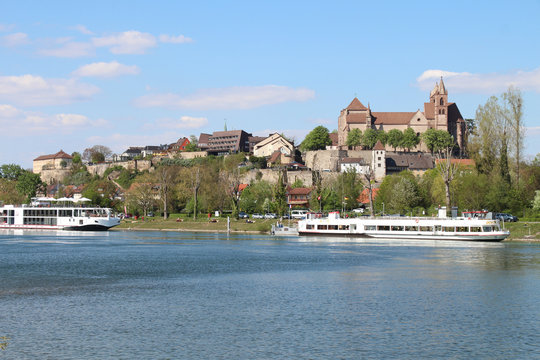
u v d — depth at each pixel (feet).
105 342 176.14
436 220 527.81
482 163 597.52
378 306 225.97
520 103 593.01
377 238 551.18
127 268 335.47
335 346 172.14
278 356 163.22
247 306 225.35
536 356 164.25
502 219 544.21
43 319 204.13
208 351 167.22
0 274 310.04
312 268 334.65
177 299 239.50
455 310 219.20
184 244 504.02
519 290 261.85
